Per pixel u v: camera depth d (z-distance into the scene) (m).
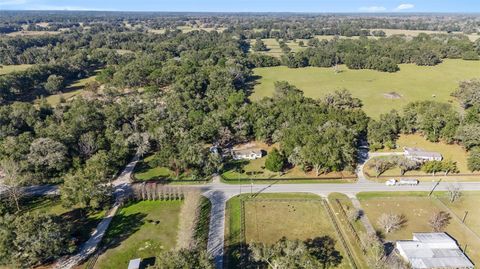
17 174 81.81
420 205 79.62
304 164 91.75
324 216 75.75
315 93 168.12
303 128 102.69
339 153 91.25
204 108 130.88
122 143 100.19
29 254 58.50
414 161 92.12
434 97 158.38
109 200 79.69
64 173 90.00
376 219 74.56
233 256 64.06
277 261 56.25
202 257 54.06
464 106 139.62
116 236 69.62
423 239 64.38
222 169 96.50
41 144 89.75
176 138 102.94
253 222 73.88
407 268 57.88
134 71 167.50
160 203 80.88
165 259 52.97
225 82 159.12
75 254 64.75
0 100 141.50
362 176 92.38
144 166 97.81
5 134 104.81
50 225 61.00
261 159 102.38
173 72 170.12
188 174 93.19
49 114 125.81
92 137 100.19
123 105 122.94
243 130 111.19
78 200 74.75
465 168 95.44
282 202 81.06
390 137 109.25
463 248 65.56
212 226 72.50
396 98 157.38
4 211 76.12
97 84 166.38
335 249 65.75
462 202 80.75
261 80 193.12
